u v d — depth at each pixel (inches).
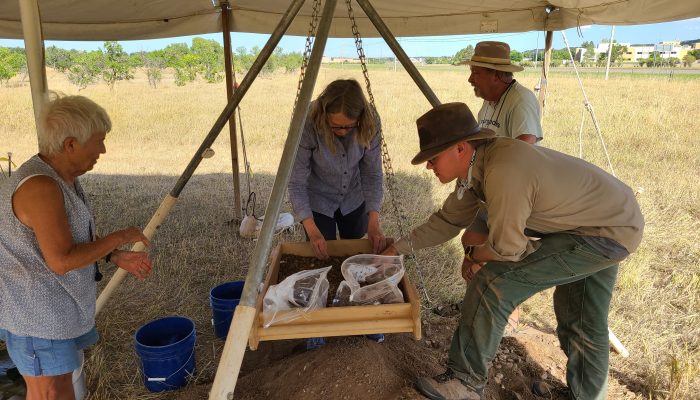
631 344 143.8
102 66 1074.7
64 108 80.0
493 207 88.7
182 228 240.5
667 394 121.0
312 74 93.3
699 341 146.1
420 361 123.4
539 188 89.3
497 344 102.4
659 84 947.3
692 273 191.0
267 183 326.0
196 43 1206.3
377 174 135.0
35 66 118.1
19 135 490.9
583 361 112.1
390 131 502.6
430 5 225.5
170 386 123.5
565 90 852.6
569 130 492.1
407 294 98.6
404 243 115.9
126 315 159.9
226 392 76.3
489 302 99.7
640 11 178.7
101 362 129.5
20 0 114.2
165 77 1403.8
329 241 127.5
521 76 1183.6
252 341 88.7
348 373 110.9
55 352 87.8
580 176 92.8
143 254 99.3
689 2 162.7
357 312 90.4
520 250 91.5
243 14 248.5
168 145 469.4
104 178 339.6
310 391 109.8
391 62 1846.7
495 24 234.2
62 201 81.4
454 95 776.3
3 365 113.3
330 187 135.3
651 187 302.2
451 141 87.8
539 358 135.8
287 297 92.3
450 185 319.3
